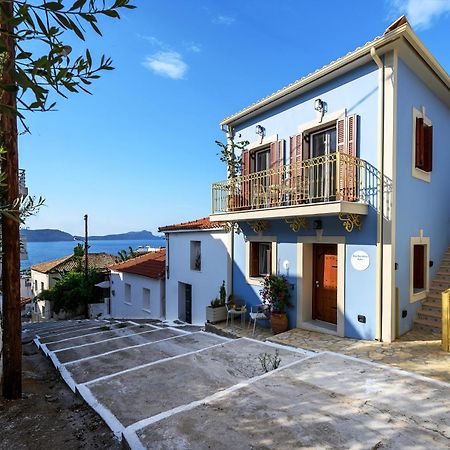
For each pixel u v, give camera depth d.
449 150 10.13
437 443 3.20
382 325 7.01
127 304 17.41
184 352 7.16
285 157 9.41
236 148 11.28
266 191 9.29
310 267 8.78
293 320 8.77
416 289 8.41
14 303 4.90
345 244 7.67
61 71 1.66
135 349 7.49
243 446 3.18
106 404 4.40
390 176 6.99
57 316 22.92
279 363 5.81
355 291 7.46
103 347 8.10
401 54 7.27
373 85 7.34
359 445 3.18
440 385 4.61
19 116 1.66
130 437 3.36
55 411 4.35
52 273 27.83
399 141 7.30
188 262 12.95
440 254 9.37
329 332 7.92
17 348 4.88
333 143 8.39
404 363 5.71
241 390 4.47
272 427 3.52
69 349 7.97
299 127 8.96
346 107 7.85
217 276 11.43
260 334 8.73
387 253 6.96
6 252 4.85
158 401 4.46
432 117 8.99
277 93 9.05
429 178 8.79
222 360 6.13
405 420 3.65
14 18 1.46
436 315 7.64
